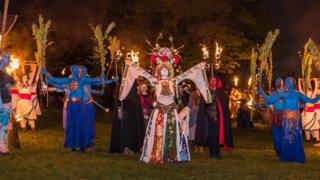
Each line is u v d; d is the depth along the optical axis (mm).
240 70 29656
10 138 11398
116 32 26641
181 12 23938
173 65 10266
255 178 8711
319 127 15039
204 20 24625
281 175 9031
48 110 28172
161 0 23812
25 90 15531
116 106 11266
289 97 10633
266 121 22484
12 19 14422
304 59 12547
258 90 10734
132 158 10484
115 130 11281
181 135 10125
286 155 10625
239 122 20328
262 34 26875
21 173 8648
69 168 9156
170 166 9594
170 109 10023
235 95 25641
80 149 11344
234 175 8898
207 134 10953
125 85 10562
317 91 14789
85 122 11109
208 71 11930
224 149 12328
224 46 24391
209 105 10883
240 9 25359
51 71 29531
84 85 11180
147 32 25609
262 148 13078
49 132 15438
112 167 9328
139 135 11062
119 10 26516
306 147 13594
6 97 10289
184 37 24859
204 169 9383
